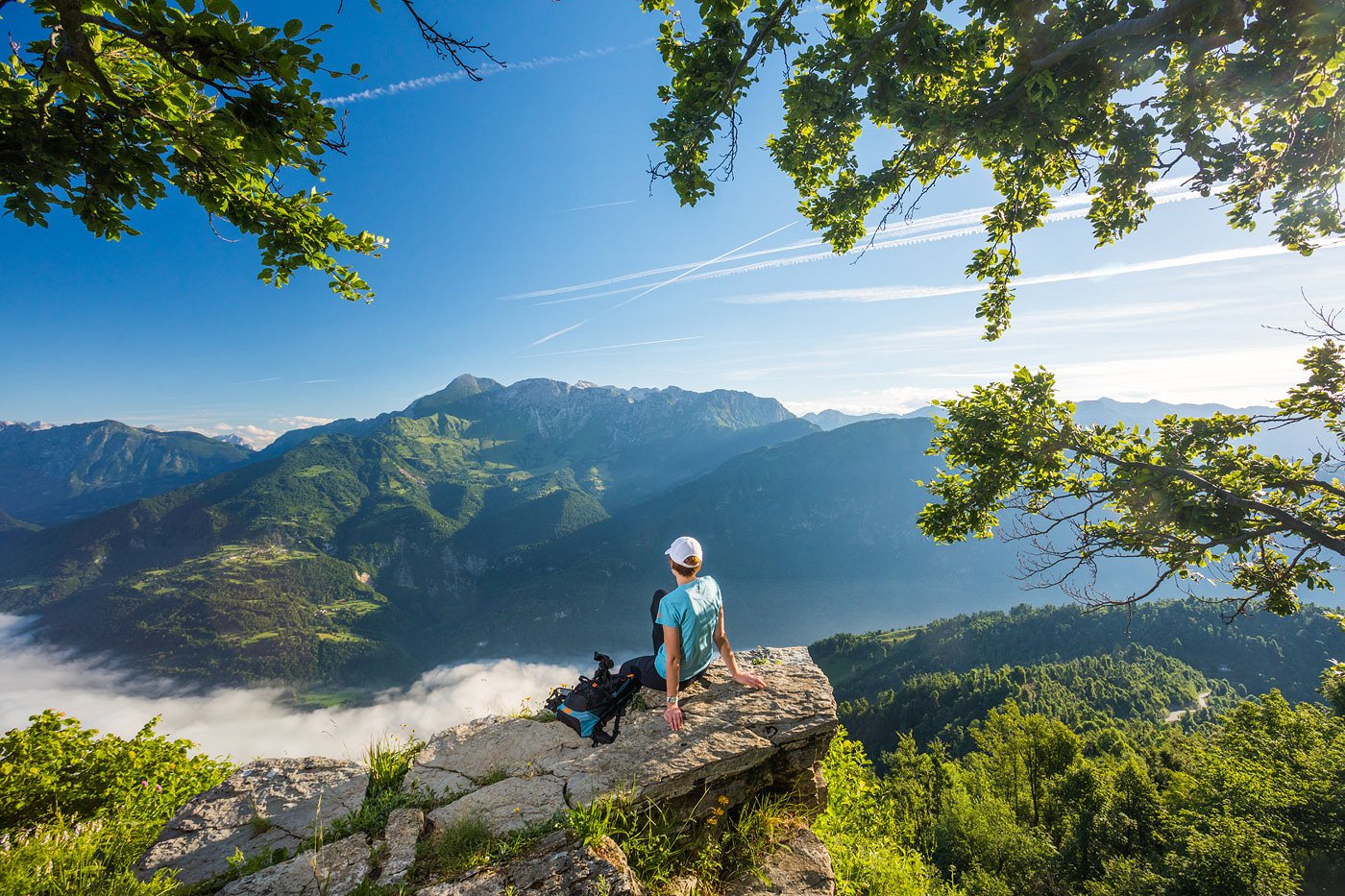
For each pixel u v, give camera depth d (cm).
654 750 482
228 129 483
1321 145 723
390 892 355
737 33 696
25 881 396
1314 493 1070
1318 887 2761
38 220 533
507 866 369
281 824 455
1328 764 3036
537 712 589
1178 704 14675
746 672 581
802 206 1005
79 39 422
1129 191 859
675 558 532
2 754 1058
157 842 450
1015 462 1298
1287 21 634
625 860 383
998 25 739
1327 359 1059
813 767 526
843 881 749
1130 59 674
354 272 754
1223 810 3412
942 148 814
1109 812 4612
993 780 5681
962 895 1216
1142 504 1133
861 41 695
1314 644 16862
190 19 405
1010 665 19600
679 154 775
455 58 469
